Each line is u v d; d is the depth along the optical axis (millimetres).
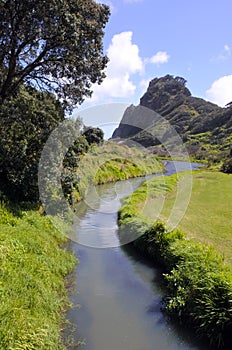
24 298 4668
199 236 8789
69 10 9867
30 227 8094
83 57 11008
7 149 9812
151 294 6379
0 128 9953
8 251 5727
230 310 4492
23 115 10867
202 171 27203
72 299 6078
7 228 7066
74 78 12312
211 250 6809
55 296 5715
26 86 12844
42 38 10297
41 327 4246
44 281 5766
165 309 5664
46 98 12977
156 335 4898
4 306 4090
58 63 11695
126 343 4680
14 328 3801
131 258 8578
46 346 3930
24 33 10242
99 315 5492
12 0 9406
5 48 10305
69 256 8172
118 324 5215
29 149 10617
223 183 19938
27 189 10250
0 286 4500
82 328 5043
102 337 4820
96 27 10719
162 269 7676
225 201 14539
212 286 5012
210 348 4559
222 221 10664
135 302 6016
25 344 3664
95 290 6527
